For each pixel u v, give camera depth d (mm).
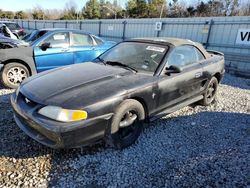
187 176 2629
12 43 5570
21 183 2387
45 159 2795
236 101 5492
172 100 3738
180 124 3992
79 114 2543
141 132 3480
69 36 6113
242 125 4105
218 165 2838
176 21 12234
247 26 9461
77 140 2592
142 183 2504
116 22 16359
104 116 2717
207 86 4617
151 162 2869
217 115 4492
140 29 14547
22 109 2777
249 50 9547
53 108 2549
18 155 2830
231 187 2457
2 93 4980
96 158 2877
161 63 3521
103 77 3141
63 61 5980
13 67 5270
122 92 2887
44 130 2543
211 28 10805
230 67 9875
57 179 2488
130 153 3029
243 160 2943
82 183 2457
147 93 3189
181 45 3982
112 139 2902
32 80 3219
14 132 3328
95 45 6570
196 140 3473
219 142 3436
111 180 2525
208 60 4613
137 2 46281
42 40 5715
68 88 2834
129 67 3531
